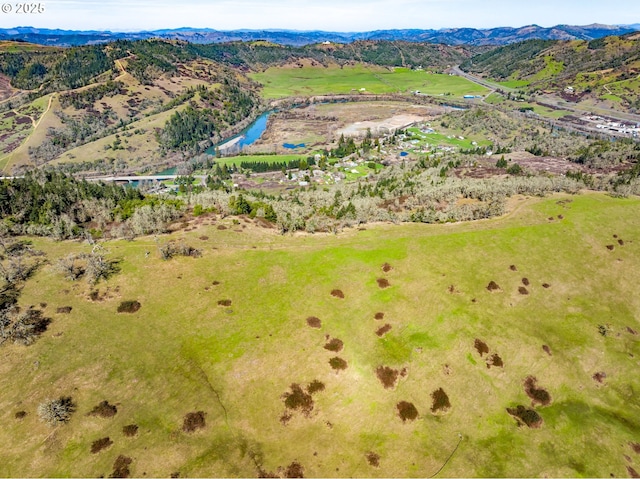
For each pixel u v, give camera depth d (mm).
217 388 59250
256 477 48906
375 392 61062
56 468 47719
